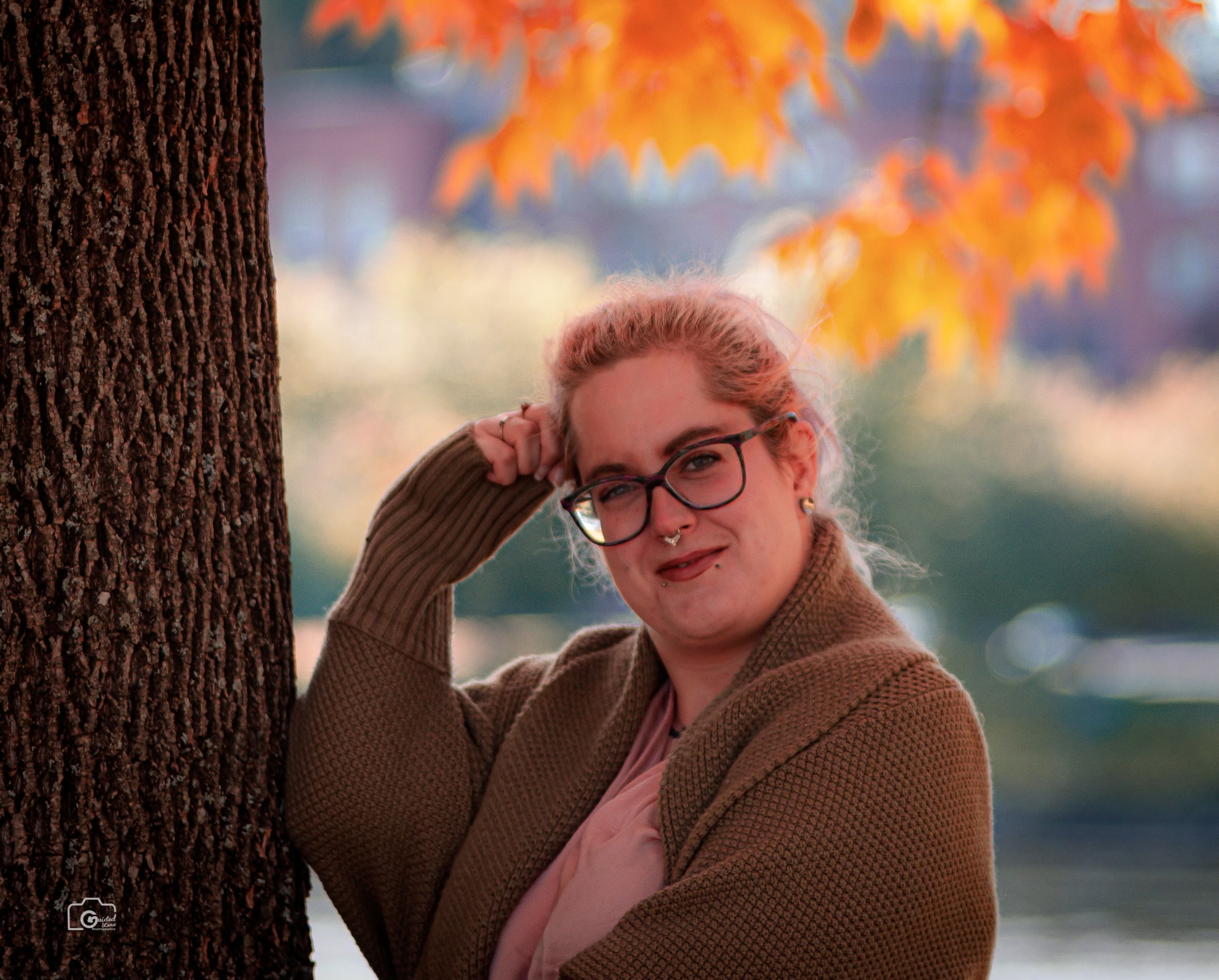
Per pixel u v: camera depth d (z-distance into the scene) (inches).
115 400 75.4
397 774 82.3
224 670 78.7
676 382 78.1
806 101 151.6
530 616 805.9
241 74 81.0
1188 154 1368.1
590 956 71.0
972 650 737.0
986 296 155.5
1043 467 791.1
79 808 74.2
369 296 836.6
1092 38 143.6
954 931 71.5
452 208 159.0
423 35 153.9
